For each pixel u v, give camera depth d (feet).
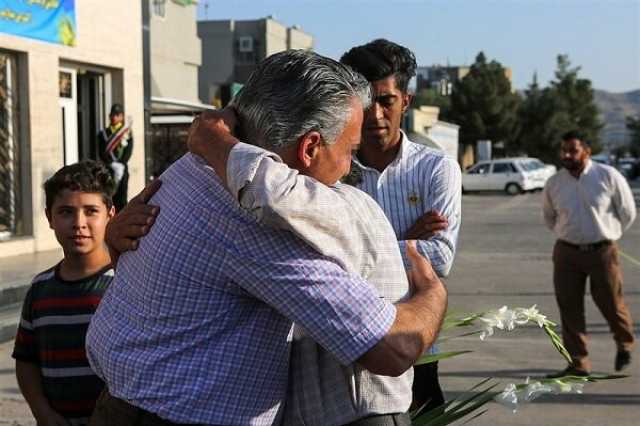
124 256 6.13
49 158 37.99
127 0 44.68
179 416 5.57
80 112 43.68
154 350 5.71
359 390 5.96
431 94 254.06
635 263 42.37
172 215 5.84
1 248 34.68
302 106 5.69
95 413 6.17
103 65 42.91
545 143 215.10
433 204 9.71
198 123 5.94
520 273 38.52
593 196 20.06
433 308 5.95
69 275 9.02
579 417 17.08
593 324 26.58
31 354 9.14
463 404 7.52
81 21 40.63
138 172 46.09
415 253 6.47
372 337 5.41
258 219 5.44
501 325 7.83
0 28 34.94
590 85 238.27
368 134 9.81
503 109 203.31
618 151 418.31
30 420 16.38
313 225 5.44
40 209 37.42
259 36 155.84
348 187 6.24
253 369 5.68
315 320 5.42
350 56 9.87
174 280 5.66
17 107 36.83
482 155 168.96
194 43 112.88
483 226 65.10
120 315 5.96
